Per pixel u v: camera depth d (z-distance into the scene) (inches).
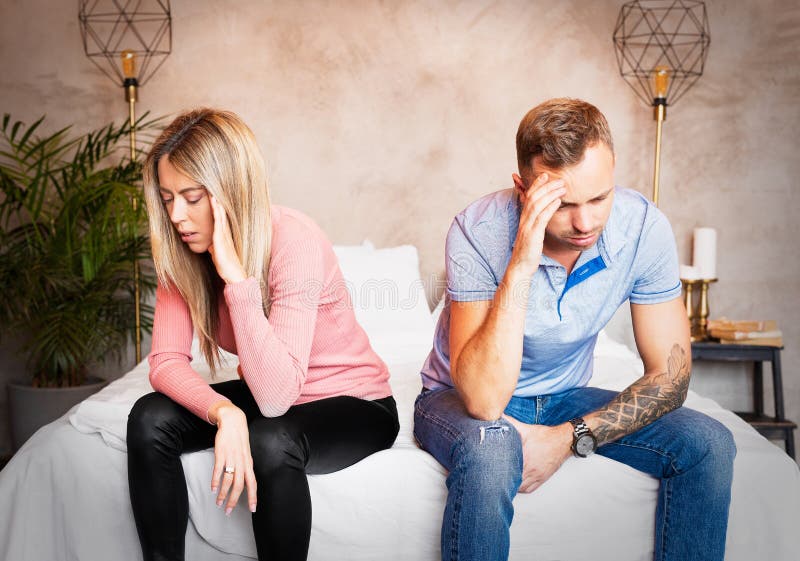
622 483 63.9
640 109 138.3
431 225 139.7
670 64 137.3
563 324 64.6
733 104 137.8
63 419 72.0
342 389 66.5
